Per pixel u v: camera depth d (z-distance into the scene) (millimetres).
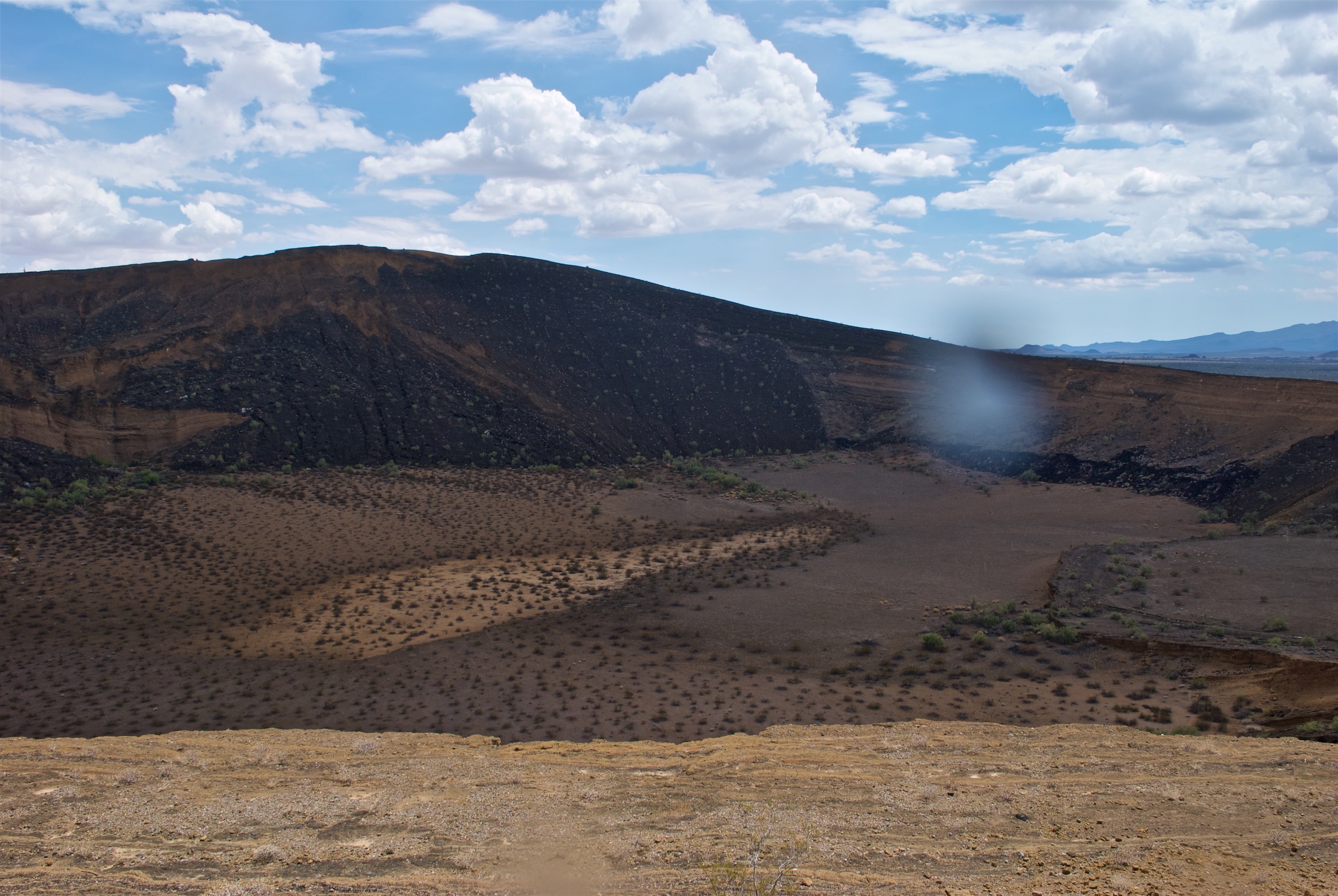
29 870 10078
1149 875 9703
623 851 10727
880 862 10359
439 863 10422
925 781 14258
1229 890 9242
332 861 10484
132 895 9336
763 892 9219
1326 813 11875
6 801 13016
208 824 11906
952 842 11086
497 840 11242
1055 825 11758
